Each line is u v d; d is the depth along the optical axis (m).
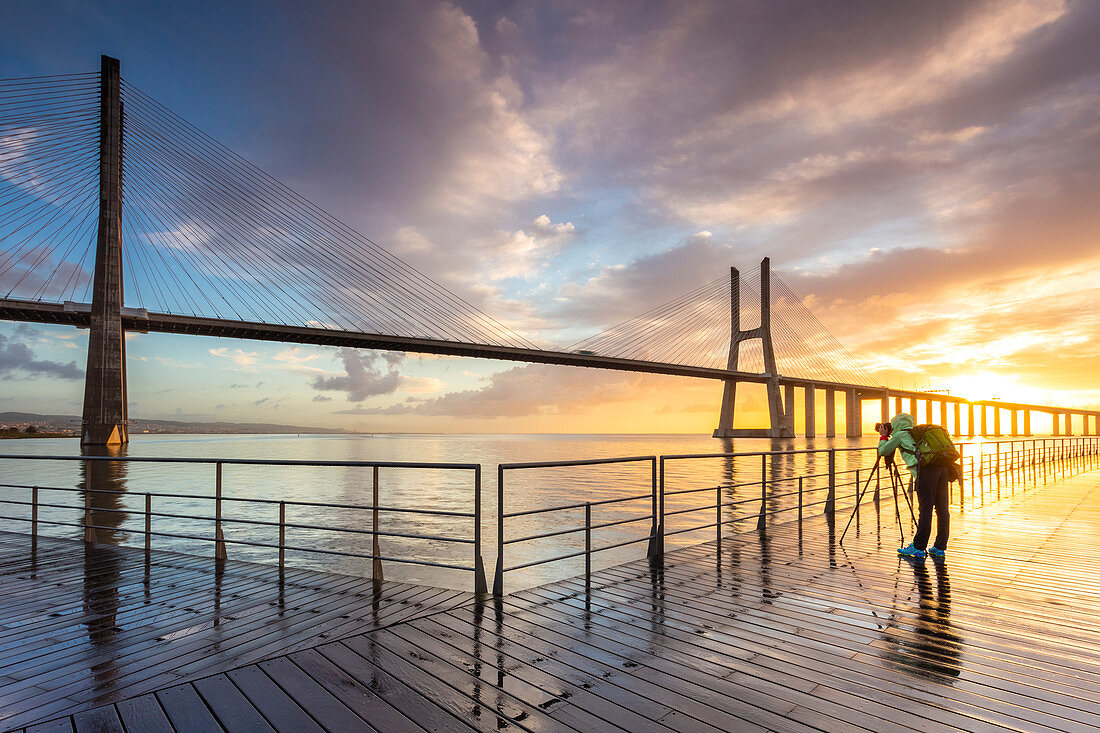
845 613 4.23
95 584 5.18
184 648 3.63
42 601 4.68
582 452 89.81
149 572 5.59
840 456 65.62
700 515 20.56
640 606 4.39
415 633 3.82
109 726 2.67
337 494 31.44
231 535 17.34
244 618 4.19
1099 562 5.90
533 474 46.22
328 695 2.93
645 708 2.80
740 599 4.58
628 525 18.88
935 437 5.98
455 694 2.94
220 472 6.03
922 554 6.01
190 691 3.00
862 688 3.01
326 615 4.22
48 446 123.56
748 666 3.28
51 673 3.28
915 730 2.60
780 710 2.78
